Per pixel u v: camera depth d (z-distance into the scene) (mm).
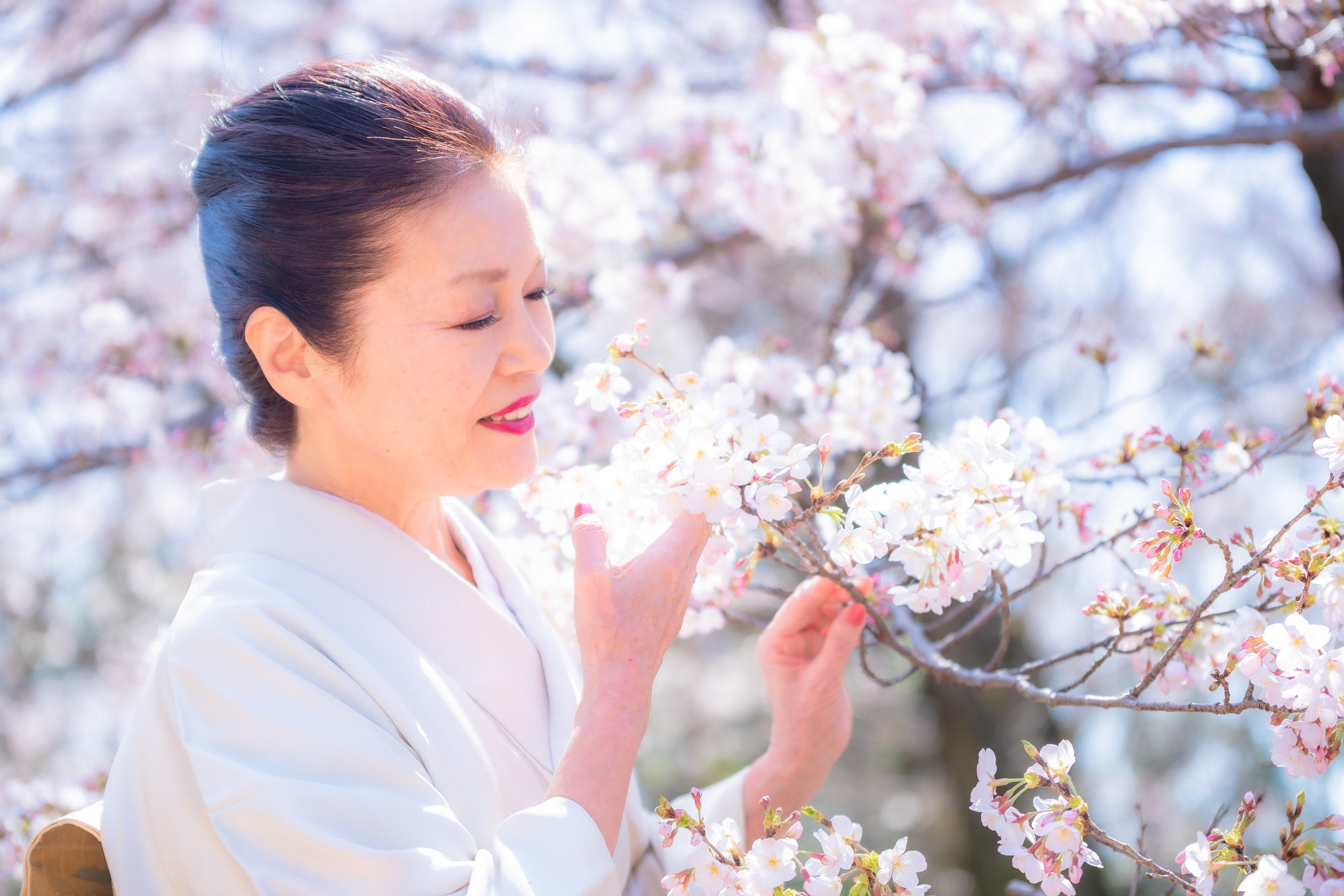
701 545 1156
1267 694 1027
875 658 5812
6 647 6898
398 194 1086
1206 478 1709
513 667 1222
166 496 4730
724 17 4508
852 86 2430
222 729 997
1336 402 1539
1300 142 2684
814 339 3459
